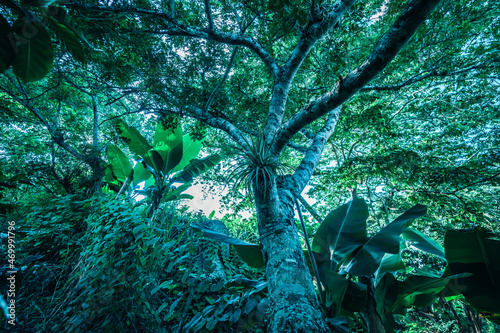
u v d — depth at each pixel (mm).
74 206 4695
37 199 5242
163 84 4852
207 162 6215
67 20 1449
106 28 4000
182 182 6004
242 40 5020
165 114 5168
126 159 6410
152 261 3061
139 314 2613
